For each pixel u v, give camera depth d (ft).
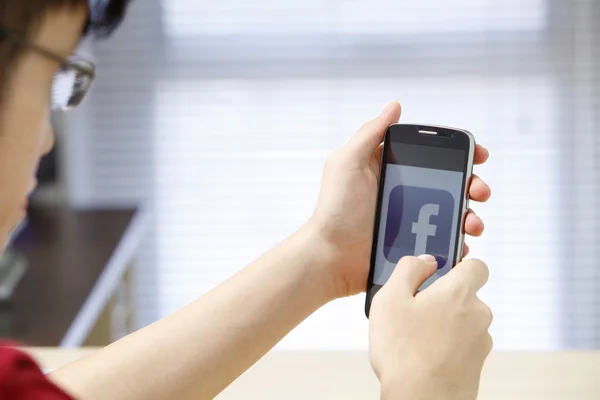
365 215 2.60
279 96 9.37
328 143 9.41
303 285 2.51
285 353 2.81
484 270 2.13
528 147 9.42
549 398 2.44
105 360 2.24
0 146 1.31
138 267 9.64
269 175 9.49
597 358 2.72
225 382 2.33
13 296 5.69
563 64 9.26
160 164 9.55
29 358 1.20
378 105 9.34
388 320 2.02
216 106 9.43
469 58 9.23
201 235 9.62
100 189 9.59
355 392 2.52
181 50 9.34
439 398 1.92
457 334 1.99
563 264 9.64
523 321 9.73
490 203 9.56
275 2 9.20
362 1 9.16
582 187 9.50
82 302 5.56
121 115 9.47
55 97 1.50
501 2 9.14
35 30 1.28
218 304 2.39
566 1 9.14
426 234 2.55
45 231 7.43
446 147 2.57
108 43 9.32
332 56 9.27
